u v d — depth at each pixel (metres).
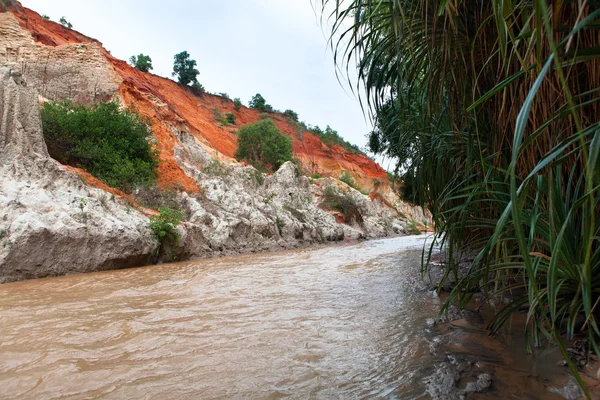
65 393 2.17
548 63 1.07
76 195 9.84
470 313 3.54
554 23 1.26
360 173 55.47
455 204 4.51
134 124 16.31
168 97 42.25
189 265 9.94
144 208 12.73
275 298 4.88
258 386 2.19
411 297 4.52
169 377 2.37
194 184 16.98
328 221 23.20
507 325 3.11
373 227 28.52
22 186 8.97
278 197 21.73
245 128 38.34
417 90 3.95
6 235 7.70
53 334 3.37
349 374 2.31
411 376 2.22
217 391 2.14
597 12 1.06
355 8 3.16
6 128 9.74
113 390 2.20
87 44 23.22
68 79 21.94
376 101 3.71
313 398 2.01
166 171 16.59
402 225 33.88
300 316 3.86
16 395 2.16
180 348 2.93
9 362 2.68
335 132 68.44
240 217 15.51
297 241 18.14
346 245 18.39
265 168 36.94
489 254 2.56
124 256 9.45
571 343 2.49
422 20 2.99
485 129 3.63
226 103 56.19
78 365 2.61
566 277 2.34
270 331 3.33
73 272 8.47
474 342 2.75
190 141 23.50
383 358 2.55
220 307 4.41
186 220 13.89
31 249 7.82
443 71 3.14
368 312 3.89
